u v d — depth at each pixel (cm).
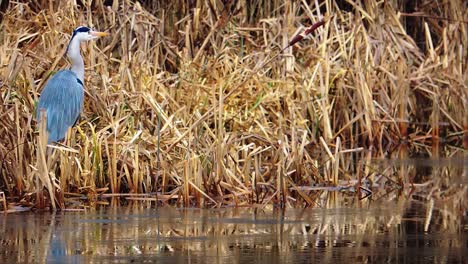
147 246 1245
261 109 2002
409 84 2400
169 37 2380
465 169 2005
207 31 2366
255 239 1300
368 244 1274
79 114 1716
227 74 2131
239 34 2338
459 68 2550
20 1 2245
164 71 2131
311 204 1593
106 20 2231
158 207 1545
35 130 1675
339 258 1184
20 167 1548
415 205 1608
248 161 1627
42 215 1462
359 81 2264
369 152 2217
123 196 1625
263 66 2027
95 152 1631
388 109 2361
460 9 2620
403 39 2561
